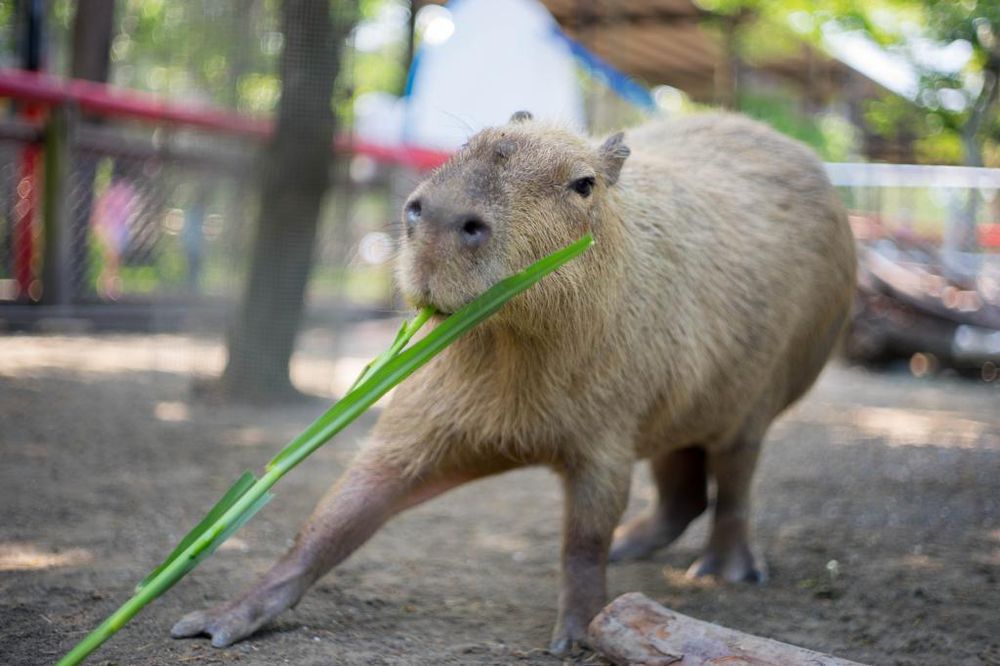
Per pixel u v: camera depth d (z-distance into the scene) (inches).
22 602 139.1
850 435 311.9
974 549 191.0
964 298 449.1
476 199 112.7
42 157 382.9
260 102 353.1
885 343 451.2
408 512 210.1
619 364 136.5
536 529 199.9
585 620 133.8
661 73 799.1
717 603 158.4
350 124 408.8
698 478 186.9
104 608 138.2
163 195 380.2
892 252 474.3
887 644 139.7
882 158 642.8
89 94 378.3
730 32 616.1
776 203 172.9
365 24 717.3
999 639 141.9
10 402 281.7
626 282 137.1
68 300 395.9
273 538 181.2
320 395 319.9
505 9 495.2
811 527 206.8
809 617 151.3
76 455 232.2
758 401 171.8
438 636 135.6
